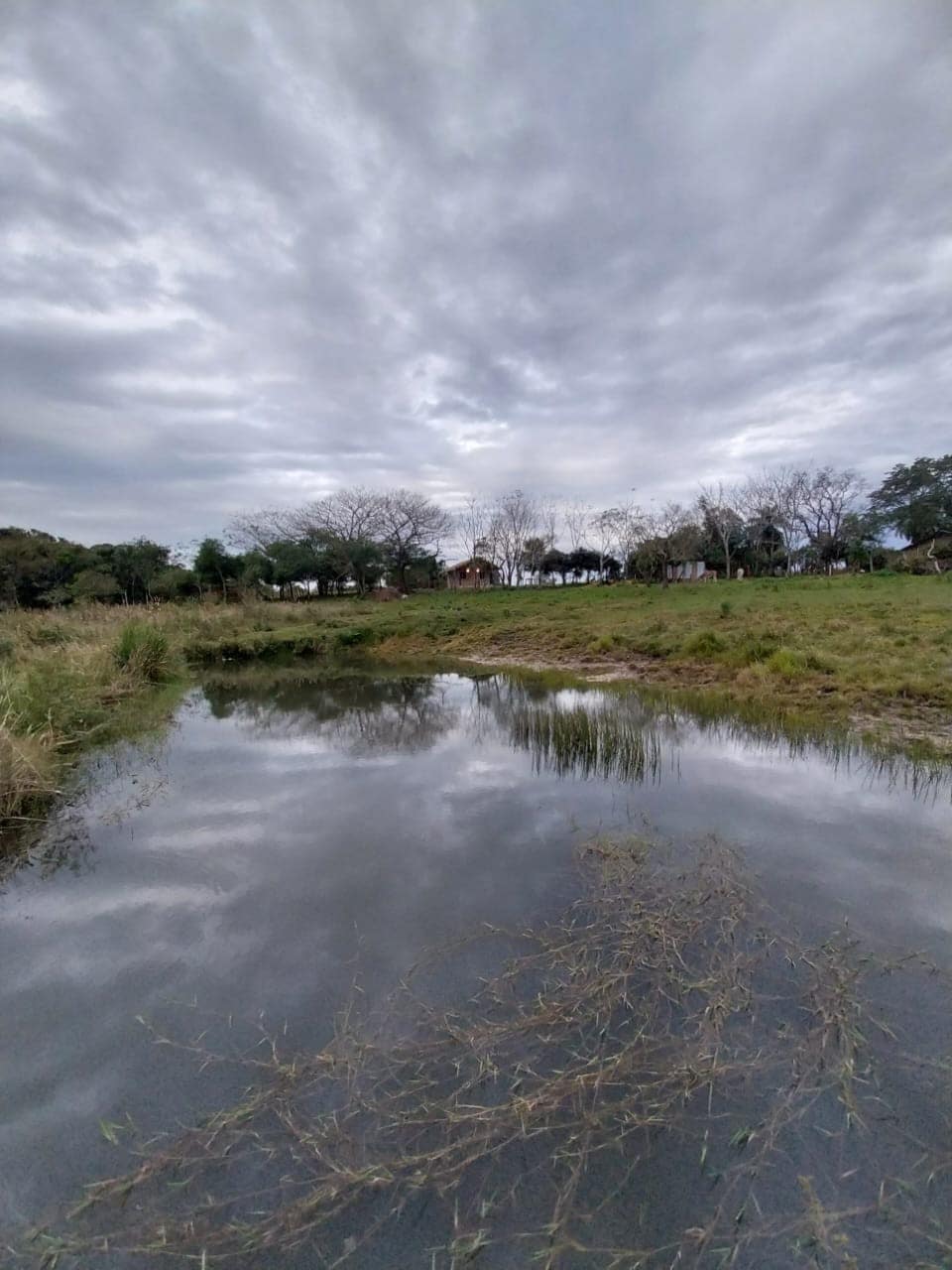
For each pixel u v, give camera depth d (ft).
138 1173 5.40
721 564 136.26
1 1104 6.13
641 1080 6.11
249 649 42.63
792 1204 4.92
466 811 13.38
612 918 8.99
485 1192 5.15
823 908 8.98
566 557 149.07
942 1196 4.95
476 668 35.88
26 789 13.52
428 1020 7.11
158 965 8.26
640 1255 4.59
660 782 14.71
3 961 8.41
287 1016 7.27
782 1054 6.34
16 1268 4.68
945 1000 7.03
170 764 17.29
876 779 14.52
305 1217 5.00
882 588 63.67
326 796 14.52
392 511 123.03
